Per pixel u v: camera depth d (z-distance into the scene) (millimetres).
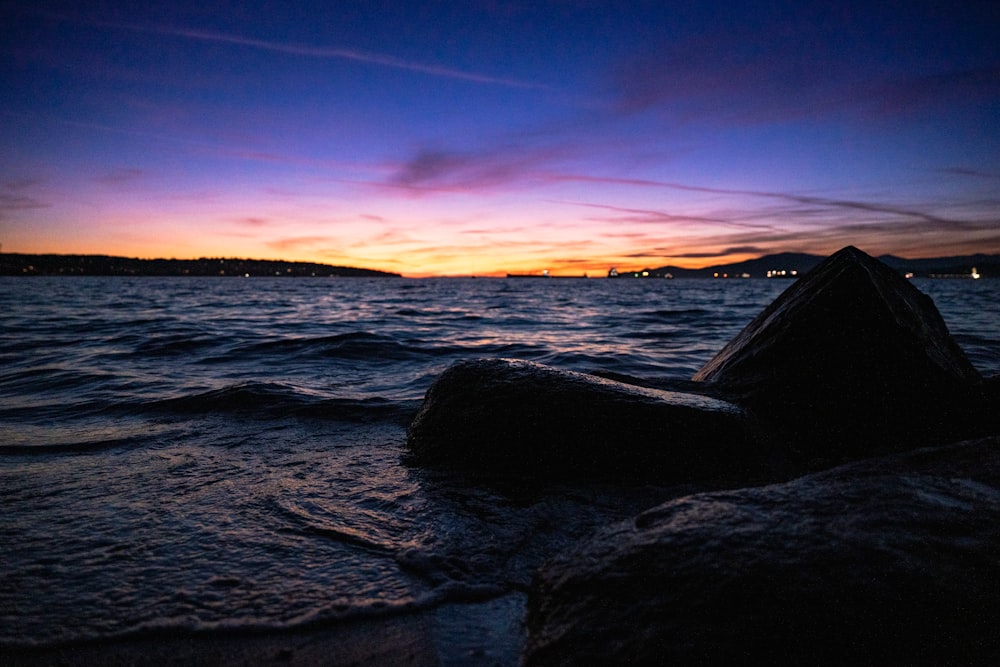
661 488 3252
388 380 7535
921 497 1936
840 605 1532
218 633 1867
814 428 3922
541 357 10062
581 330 16172
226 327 15766
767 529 1850
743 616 1563
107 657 1747
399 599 2078
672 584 1715
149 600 2057
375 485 3305
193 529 2668
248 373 8078
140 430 4621
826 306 4266
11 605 2012
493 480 3387
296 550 2463
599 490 3229
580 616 1741
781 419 4012
